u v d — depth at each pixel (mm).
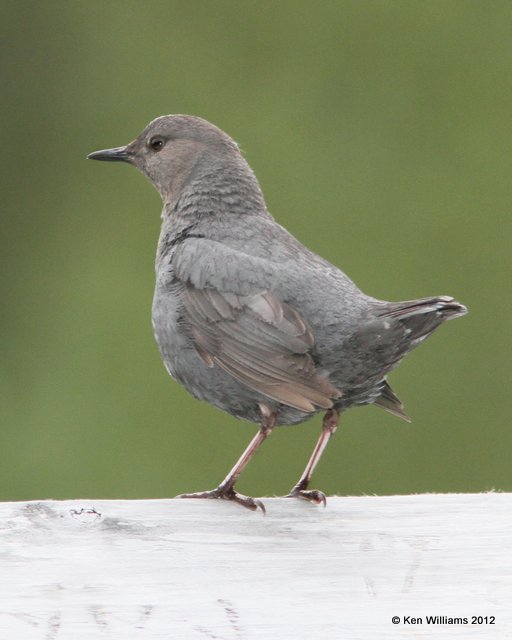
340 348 8125
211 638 6051
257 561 6348
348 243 15445
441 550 6469
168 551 6367
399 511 6793
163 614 6066
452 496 6961
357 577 6305
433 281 15250
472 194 15523
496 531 6605
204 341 8469
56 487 14570
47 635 6012
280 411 8367
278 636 6043
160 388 14742
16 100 17688
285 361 8109
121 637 5996
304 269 8461
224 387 8492
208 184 9289
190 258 8742
